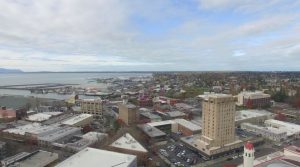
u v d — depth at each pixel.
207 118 177.12
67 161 129.75
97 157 134.12
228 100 173.88
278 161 115.62
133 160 131.25
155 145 195.25
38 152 162.62
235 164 152.38
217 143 172.12
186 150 181.75
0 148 173.62
